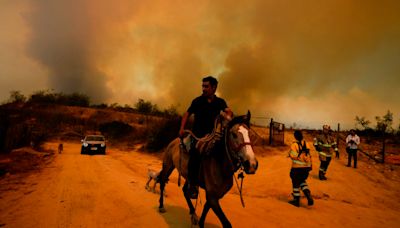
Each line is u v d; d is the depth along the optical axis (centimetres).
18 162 1446
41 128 4669
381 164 1351
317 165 1233
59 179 950
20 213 549
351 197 813
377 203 773
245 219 553
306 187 693
